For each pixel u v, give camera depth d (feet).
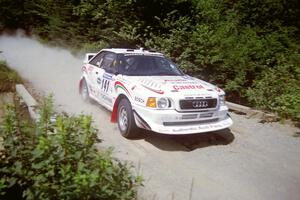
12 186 10.07
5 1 67.51
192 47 37.58
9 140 10.18
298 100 26.16
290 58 34.94
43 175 9.50
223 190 15.39
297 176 17.21
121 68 23.72
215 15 43.45
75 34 57.26
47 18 63.31
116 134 21.98
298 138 23.00
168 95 19.48
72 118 11.16
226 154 19.72
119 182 10.07
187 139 21.89
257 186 15.96
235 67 34.94
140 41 43.21
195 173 16.98
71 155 9.78
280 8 43.04
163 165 17.74
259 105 29.53
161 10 43.39
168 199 14.25
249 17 43.80
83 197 9.14
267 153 20.16
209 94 20.58
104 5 45.32
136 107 20.16
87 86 28.55
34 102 24.77
